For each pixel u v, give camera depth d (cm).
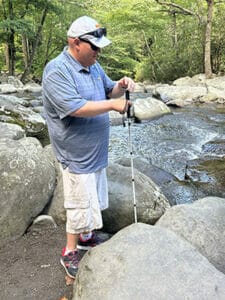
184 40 1512
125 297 170
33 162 285
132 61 2098
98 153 216
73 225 221
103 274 184
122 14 1634
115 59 1983
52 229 287
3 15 1535
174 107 912
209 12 1264
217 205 260
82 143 207
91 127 207
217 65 1418
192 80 1293
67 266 227
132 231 201
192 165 451
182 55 1501
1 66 1938
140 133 599
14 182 269
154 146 526
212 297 167
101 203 236
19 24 1382
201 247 226
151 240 192
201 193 379
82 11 1664
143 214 287
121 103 200
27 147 297
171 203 358
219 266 219
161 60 1589
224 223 242
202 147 521
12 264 246
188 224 236
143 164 427
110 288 176
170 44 1603
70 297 214
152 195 298
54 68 194
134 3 1669
